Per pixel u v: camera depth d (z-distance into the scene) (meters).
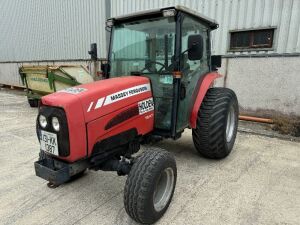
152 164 2.08
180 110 2.98
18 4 11.91
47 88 6.88
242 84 5.70
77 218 2.30
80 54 9.55
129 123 2.51
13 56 13.15
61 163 2.11
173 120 2.85
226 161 3.49
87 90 2.21
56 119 1.98
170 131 2.90
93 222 2.25
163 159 2.16
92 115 2.13
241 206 2.46
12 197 2.64
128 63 3.12
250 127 5.13
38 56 11.56
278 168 3.27
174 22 2.76
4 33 13.34
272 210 2.40
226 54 5.90
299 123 4.84
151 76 2.94
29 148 4.01
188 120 3.19
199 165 3.36
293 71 5.05
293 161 3.49
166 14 2.68
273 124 5.14
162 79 2.88
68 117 1.96
